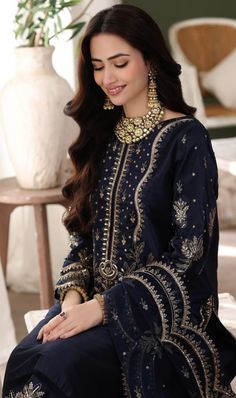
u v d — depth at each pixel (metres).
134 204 2.20
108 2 4.41
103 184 2.29
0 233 3.78
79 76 2.32
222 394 2.19
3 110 3.47
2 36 4.14
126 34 2.18
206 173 2.17
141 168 2.22
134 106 2.28
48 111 3.41
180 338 2.12
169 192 2.20
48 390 1.99
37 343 2.13
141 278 2.12
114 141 2.32
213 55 6.51
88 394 2.02
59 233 4.29
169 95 2.26
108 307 2.11
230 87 6.39
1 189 3.61
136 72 2.21
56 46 4.18
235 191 4.20
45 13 3.50
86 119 2.35
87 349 2.05
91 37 2.22
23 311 4.05
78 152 2.38
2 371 3.31
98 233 2.29
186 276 2.14
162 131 2.23
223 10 6.95
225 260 3.83
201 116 6.04
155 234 2.20
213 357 2.16
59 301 2.39
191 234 2.13
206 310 2.19
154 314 2.09
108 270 2.26
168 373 2.12
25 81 3.41
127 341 2.08
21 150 3.48
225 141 4.74
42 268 3.53
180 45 6.45
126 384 2.07
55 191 3.51
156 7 6.79
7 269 4.38
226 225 4.22
